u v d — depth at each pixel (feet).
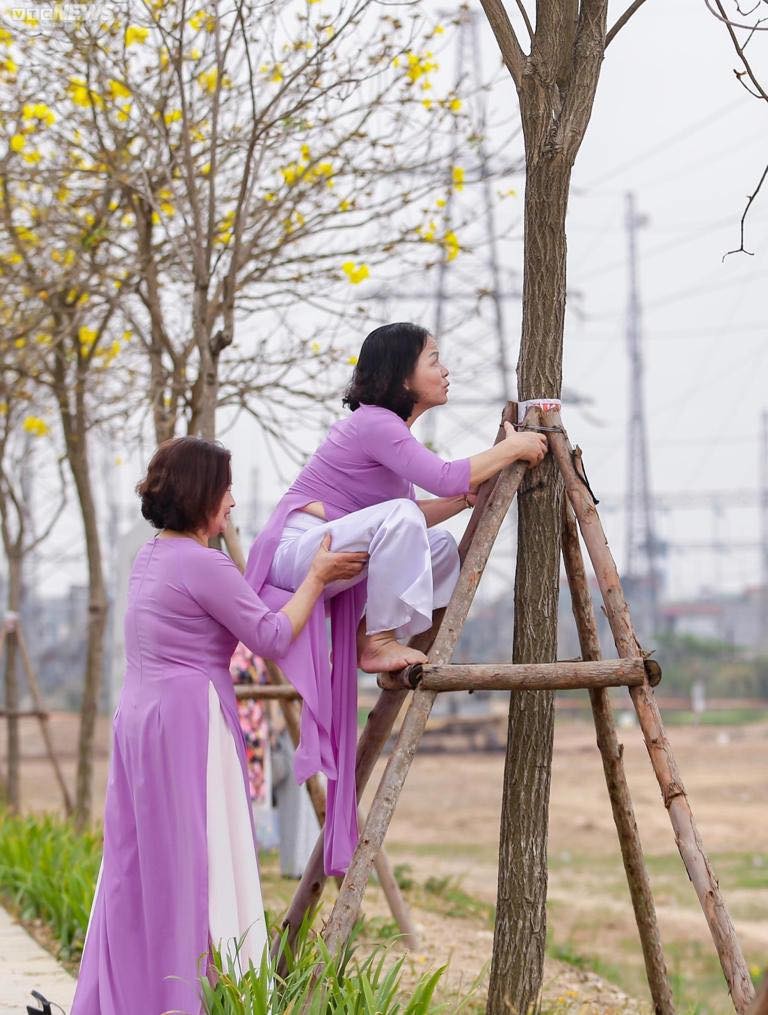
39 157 42.01
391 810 20.03
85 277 45.60
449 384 22.31
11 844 39.96
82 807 50.42
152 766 20.39
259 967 20.02
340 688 21.80
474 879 61.41
